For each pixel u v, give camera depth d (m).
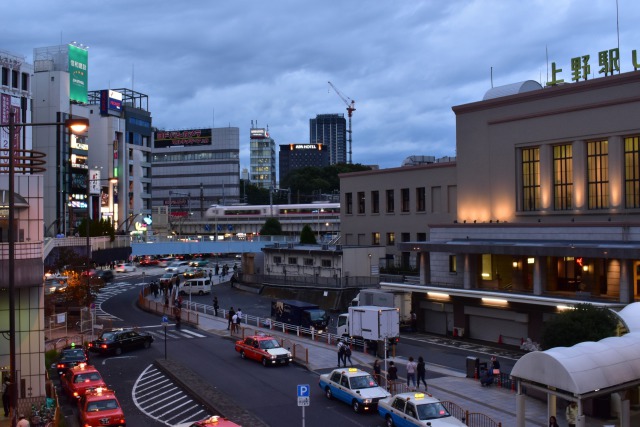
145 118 154.00
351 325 42.50
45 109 118.19
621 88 41.47
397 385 31.16
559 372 20.23
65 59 127.38
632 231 38.88
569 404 24.78
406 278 62.59
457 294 46.97
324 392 31.17
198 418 26.88
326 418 26.70
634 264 38.03
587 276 41.28
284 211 151.62
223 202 179.00
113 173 135.00
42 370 29.91
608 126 41.91
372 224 76.69
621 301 37.47
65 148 118.38
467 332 47.75
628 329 28.53
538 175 46.81
